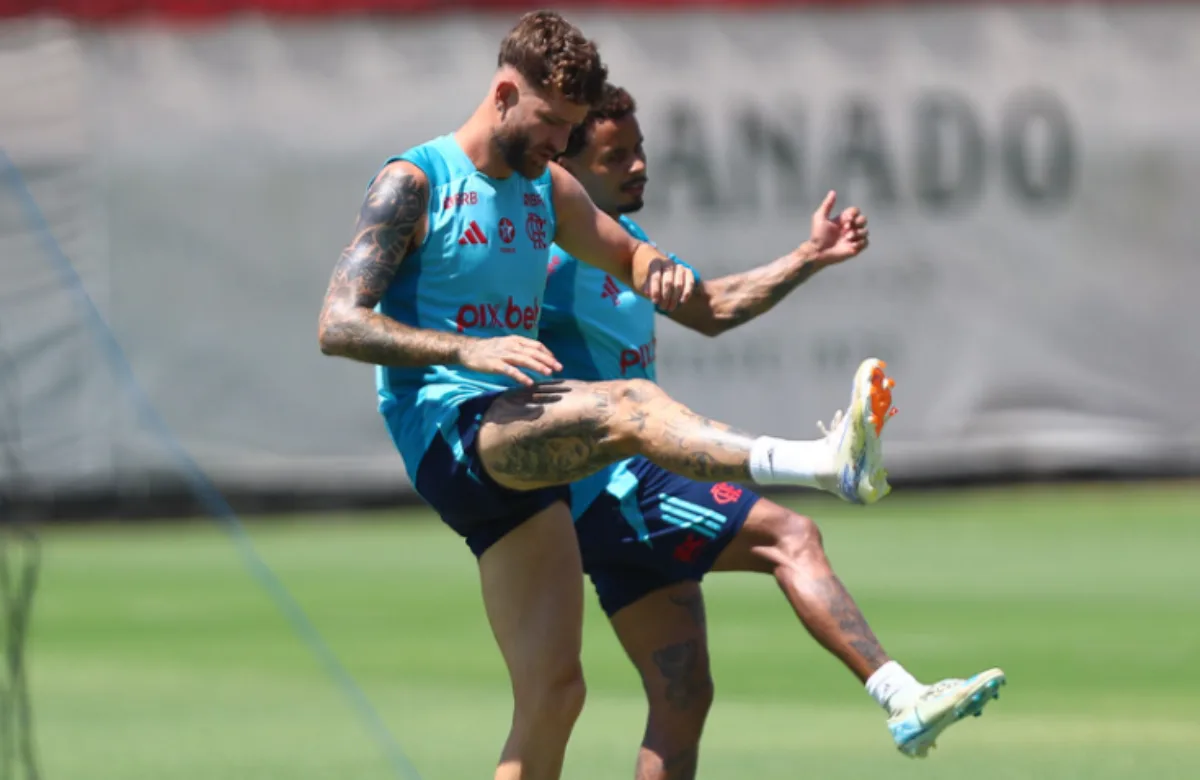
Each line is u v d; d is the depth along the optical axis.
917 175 62.22
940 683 16.27
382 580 45.84
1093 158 62.91
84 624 39.09
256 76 59.31
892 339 62.06
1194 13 63.19
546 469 15.53
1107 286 63.06
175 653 35.03
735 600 41.94
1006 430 62.81
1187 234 63.28
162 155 58.84
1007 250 62.62
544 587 16.38
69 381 58.19
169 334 59.03
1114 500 61.31
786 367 61.25
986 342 62.62
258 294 59.53
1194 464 63.75
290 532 57.38
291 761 24.20
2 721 23.47
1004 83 62.59
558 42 16.17
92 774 23.33
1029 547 50.56
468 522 16.53
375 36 59.78
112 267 58.59
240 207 59.31
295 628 38.12
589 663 33.50
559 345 19.28
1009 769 22.88
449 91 60.09
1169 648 33.59
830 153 61.88
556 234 17.78
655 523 18.33
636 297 19.50
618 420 15.09
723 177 61.47
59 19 58.12
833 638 17.36
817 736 25.75
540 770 16.28
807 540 18.06
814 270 19.25
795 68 61.72
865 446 13.90
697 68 61.38
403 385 16.89
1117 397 63.38
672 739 18.45
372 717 27.81
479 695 30.08
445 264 16.44
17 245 57.72
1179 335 63.38
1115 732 25.75
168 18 58.84
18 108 57.75
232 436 59.66
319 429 60.19
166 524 59.16
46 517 58.12
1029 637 35.06
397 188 16.16
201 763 24.05
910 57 62.19
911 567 46.50
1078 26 62.81
